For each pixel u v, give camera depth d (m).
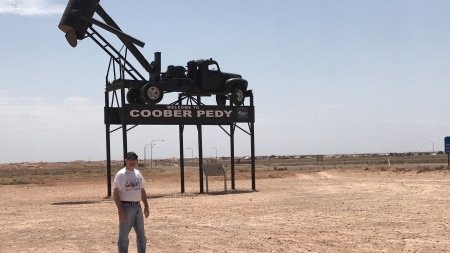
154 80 31.02
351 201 23.66
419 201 22.69
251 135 33.75
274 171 70.88
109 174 30.80
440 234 14.15
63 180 62.16
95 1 28.75
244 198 26.75
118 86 29.78
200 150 32.19
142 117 29.83
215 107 32.31
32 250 13.30
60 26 28.41
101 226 17.53
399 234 14.33
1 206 26.05
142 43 29.45
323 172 59.84
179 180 52.56
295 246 12.97
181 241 14.11
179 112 31.03
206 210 21.47
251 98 33.84
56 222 18.89
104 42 29.36
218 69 32.94
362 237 14.01
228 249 12.84
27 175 98.75
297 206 22.09
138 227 10.45
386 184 34.69
